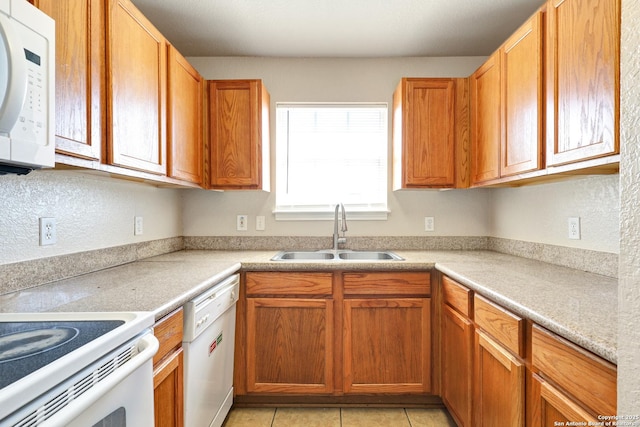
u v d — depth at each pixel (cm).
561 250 167
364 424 174
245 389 182
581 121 112
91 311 93
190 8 181
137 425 79
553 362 89
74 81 103
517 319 105
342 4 178
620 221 57
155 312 93
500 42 218
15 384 52
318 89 239
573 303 102
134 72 133
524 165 146
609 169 119
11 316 87
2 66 70
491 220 236
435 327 182
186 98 183
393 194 241
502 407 116
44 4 91
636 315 53
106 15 117
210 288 142
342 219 227
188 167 185
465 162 205
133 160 133
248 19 192
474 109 198
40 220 124
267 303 182
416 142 206
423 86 206
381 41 217
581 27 112
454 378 162
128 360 78
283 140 245
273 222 241
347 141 246
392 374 182
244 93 208
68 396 61
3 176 110
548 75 129
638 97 53
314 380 182
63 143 98
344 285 182
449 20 193
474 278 139
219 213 241
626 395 55
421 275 182
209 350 141
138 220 188
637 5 54
